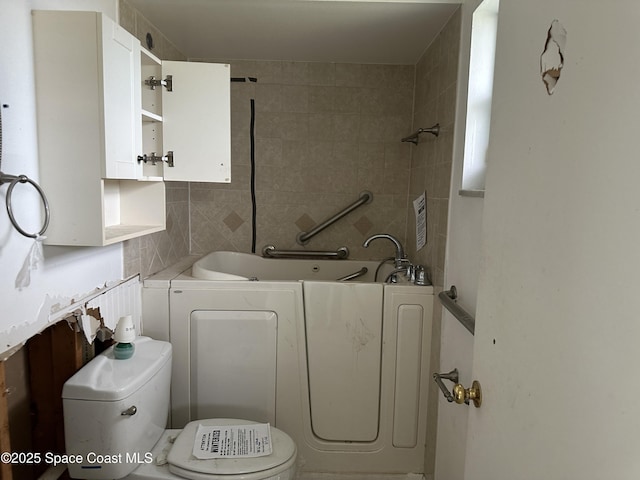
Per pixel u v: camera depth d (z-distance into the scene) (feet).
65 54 3.83
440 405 5.83
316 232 8.46
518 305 2.47
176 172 5.57
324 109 8.33
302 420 6.39
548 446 2.11
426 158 7.06
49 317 4.06
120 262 5.49
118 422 4.33
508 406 2.56
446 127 5.97
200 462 4.62
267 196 8.53
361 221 8.55
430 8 5.65
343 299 6.24
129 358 4.94
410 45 7.14
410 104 8.30
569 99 2.02
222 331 6.20
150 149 5.57
